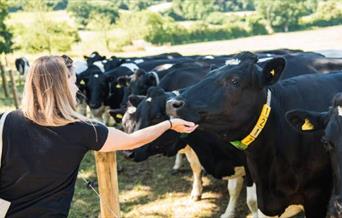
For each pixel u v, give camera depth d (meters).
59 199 2.62
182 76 7.16
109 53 40.03
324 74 4.96
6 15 26.08
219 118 3.98
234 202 6.23
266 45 38.53
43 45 36.44
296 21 64.50
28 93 2.58
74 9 62.38
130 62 12.03
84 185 7.75
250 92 3.95
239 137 4.18
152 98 6.11
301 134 4.27
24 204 2.57
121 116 7.90
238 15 81.06
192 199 6.94
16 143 2.55
